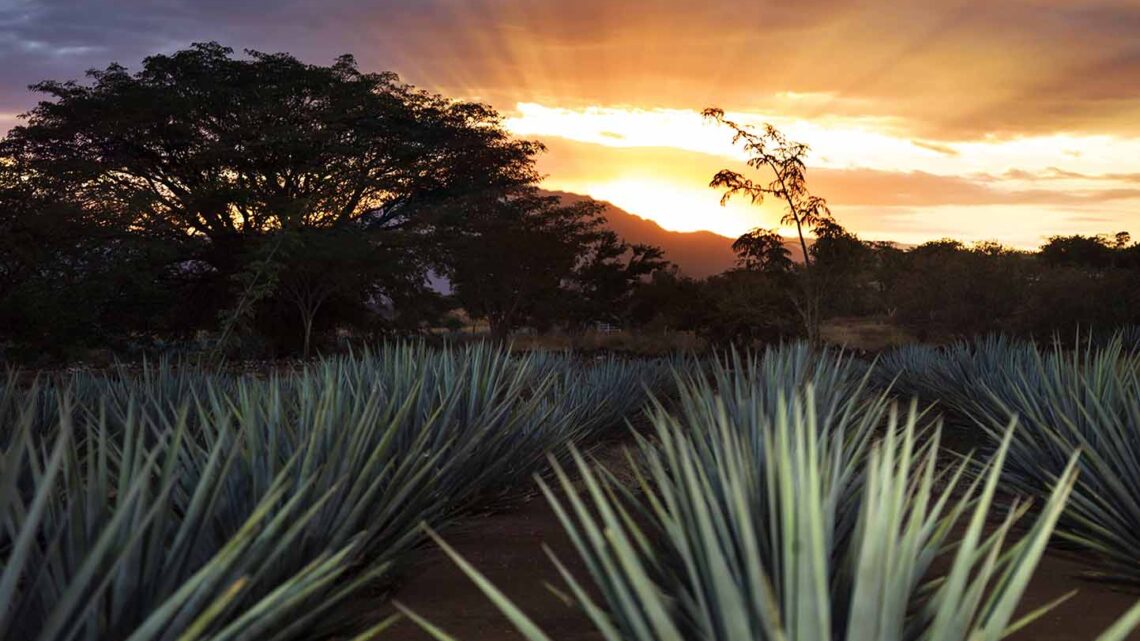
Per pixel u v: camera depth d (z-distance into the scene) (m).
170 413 8.52
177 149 43.88
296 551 4.34
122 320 35.44
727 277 30.50
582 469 2.63
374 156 47.72
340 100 44.59
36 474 3.44
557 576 5.62
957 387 14.55
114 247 35.66
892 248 27.69
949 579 2.55
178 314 43.75
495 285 45.50
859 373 15.57
